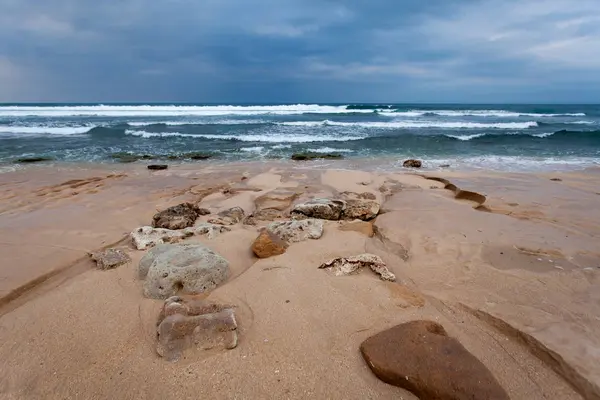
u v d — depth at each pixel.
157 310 3.28
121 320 3.15
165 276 3.52
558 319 3.05
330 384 2.48
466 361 2.46
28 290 3.70
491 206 6.39
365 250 4.53
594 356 2.61
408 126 22.95
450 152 13.74
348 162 11.79
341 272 3.88
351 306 3.30
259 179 8.94
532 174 9.30
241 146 15.25
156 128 21.52
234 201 7.08
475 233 5.00
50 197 7.19
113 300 3.45
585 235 4.91
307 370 2.59
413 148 14.65
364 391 2.44
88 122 24.73
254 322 3.10
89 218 5.81
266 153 13.62
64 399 2.39
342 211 6.05
